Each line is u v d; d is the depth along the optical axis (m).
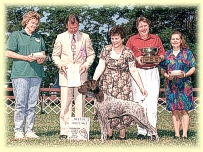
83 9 26.19
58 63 7.69
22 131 7.80
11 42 7.66
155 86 7.85
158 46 7.92
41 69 7.90
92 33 26.34
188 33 25.02
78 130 7.51
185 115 7.85
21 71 7.62
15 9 26.22
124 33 7.25
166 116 13.04
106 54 7.34
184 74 7.57
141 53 7.80
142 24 7.75
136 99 7.81
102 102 7.06
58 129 9.36
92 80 7.04
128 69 7.36
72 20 7.59
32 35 7.85
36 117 12.64
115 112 7.09
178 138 7.76
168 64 7.84
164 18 25.47
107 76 7.32
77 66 7.63
